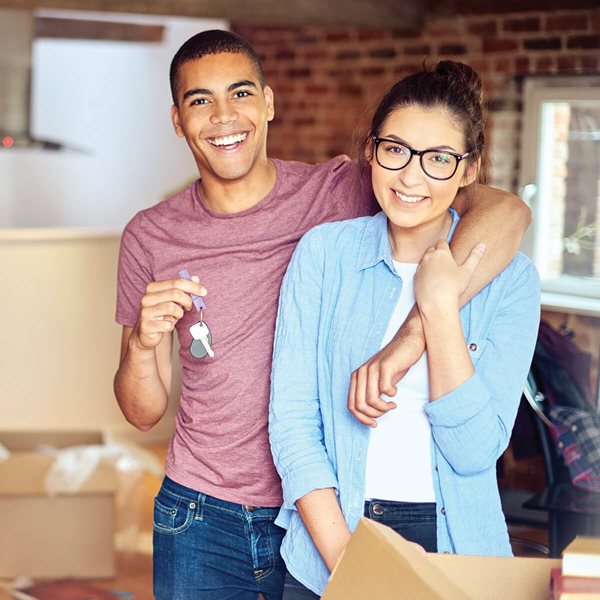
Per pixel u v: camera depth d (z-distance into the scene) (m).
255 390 2.06
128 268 2.22
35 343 5.37
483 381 1.71
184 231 2.15
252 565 2.09
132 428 5.60
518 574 1.37
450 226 1.81
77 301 5.40
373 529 1.30
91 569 3.88
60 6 4.72
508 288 1.76
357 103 5.81
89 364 5.46
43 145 7.46
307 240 1.81
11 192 9.02
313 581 1.71
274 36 6.21
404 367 1.61
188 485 2.10
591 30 4.80
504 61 5.15
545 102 5.07
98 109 8.77
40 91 9.01
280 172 2.17
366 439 1.70
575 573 1.25
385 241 1.76
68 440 4.48
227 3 5.05
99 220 8.84
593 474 3.13
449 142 1.63
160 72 8.30
